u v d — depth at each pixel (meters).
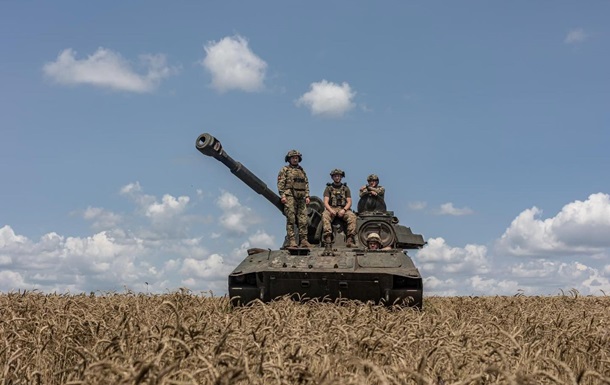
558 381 5.71
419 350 9.13
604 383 6.50
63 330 9.65
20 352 8.07
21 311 13.15
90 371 6.36
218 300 19.31
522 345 9.02
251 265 18.89
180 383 5.55
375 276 17.95
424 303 21.91
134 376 5.60
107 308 12.99
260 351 7.63
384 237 21.55
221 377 5.76
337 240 21.23
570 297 19.95
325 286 18.23
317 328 10.47
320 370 7.63
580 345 9.77
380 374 5.23
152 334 8.68
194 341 7.83
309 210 21.64
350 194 21.64
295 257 19.05
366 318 12.47
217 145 19.86
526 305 18.42
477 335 9.91
